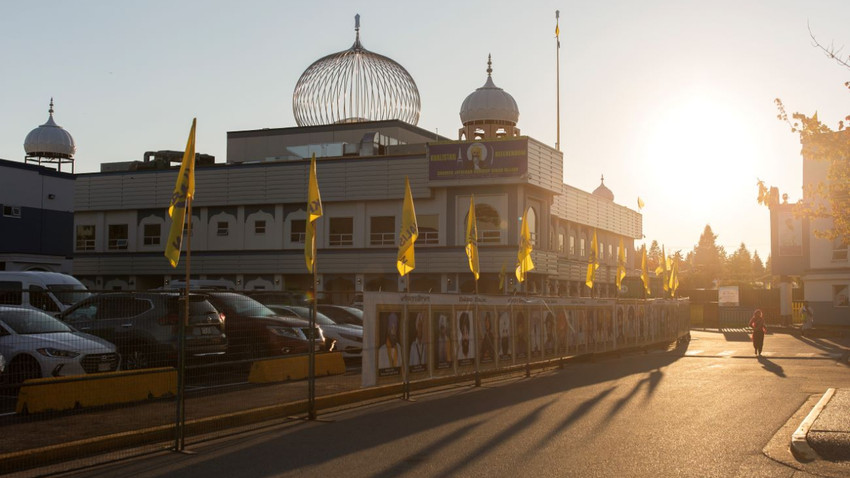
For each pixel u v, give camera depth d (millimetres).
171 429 11125
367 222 48375
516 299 20094
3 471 9023
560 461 9117
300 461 9219
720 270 154625
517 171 44469
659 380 19297
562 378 19938
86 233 54344
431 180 45938
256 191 50250
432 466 8852
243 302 19562
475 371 17953
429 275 46906
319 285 49000
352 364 22672
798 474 8641
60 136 53625
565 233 59531
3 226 35625
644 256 39844
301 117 56812
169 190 51844
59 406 11430
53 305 20734
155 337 15016
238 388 14680
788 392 16672
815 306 51656
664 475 8484
